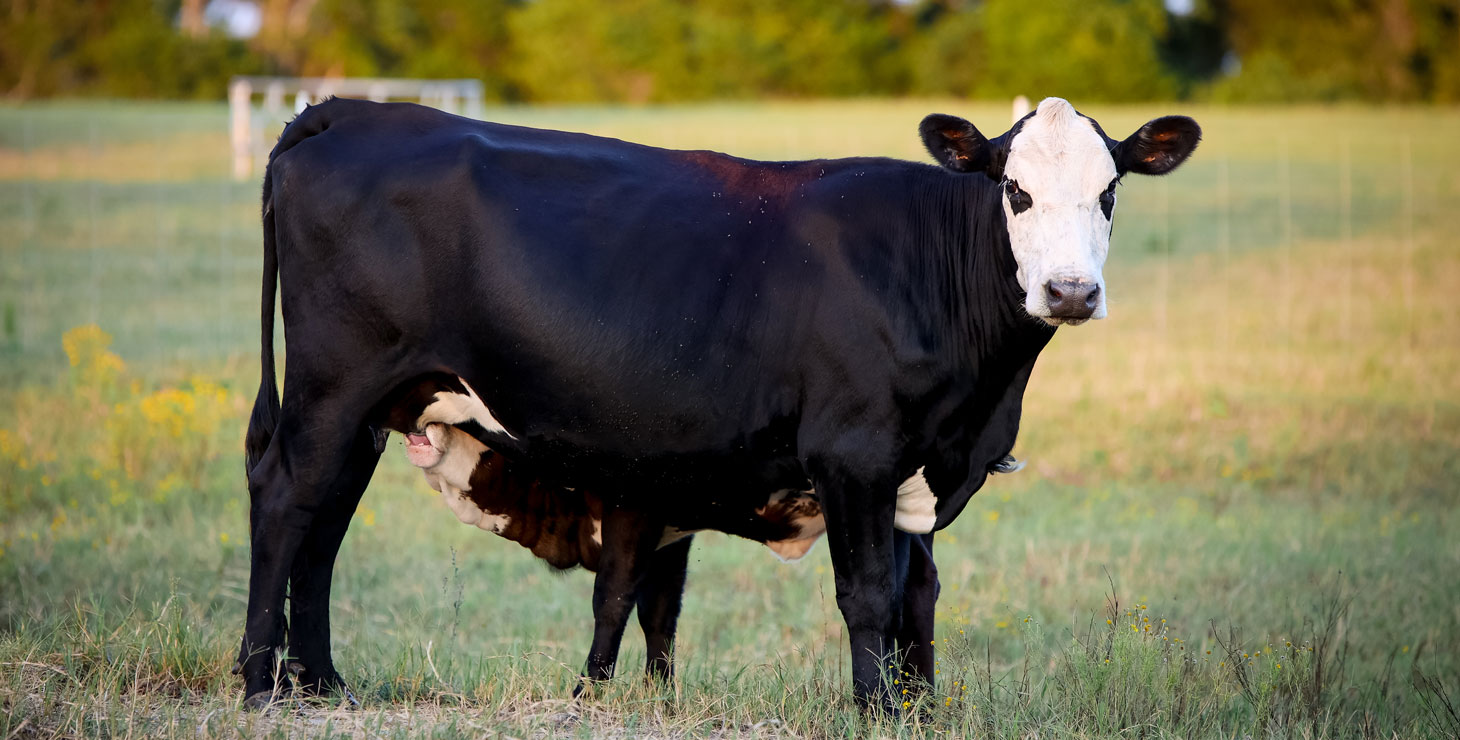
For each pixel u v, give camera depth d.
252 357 24.73
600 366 9.30
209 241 39.62
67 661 9.52
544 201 9.45
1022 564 15.34
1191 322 30.56
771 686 10.08
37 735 8.16
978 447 9.62
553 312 9.28
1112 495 18.34
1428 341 28.44
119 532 15.27
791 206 9.52
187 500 16.42
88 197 46.62
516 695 9.55
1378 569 14.97
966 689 9.88
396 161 9.56
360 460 10.06
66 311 29.52
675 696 9.65
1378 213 45.12
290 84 73.56
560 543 10.88
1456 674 11.98
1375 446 20.50
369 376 9.60
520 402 9.56
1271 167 54.00
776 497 9.91
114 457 17.62
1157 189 49.66
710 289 9.30
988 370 9.45
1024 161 8.98
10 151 57.50
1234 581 14.70
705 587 14.90
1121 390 23.66
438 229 9.42
